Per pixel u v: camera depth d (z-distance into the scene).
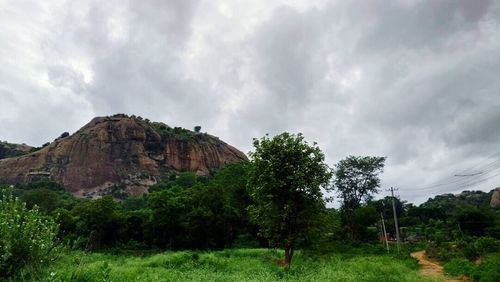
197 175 161.62
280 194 25.95
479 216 62.78
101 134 161.00
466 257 34.31
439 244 48.41
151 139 168.12
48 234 12.02
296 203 25.97
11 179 143.88
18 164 150.00
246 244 58.50
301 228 26.14
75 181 145.12
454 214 67.50
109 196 55.81
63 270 12.55
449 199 160.88
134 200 111.25
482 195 160.25
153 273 18.94
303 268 23.61
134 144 162.12
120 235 55.84
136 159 157.75
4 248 10.65
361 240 66.06
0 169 147.75
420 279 20.22
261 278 18.69
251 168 27.16
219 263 26.02
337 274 19.73
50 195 83.75
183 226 54.25
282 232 26.58
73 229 50.81
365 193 67.38
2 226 11.03
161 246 55.09
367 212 66.12
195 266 24.72
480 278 21.59
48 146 161.00
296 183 25.05
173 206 53.41
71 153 154.38
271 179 25.36
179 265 25.03
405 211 101.44
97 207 53.50
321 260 30.95
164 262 25.41
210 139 190.62
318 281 18.09
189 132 188.75
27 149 198.38
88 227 52.09
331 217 28.17
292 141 26.17
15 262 10.97
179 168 165.50
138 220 58.28
